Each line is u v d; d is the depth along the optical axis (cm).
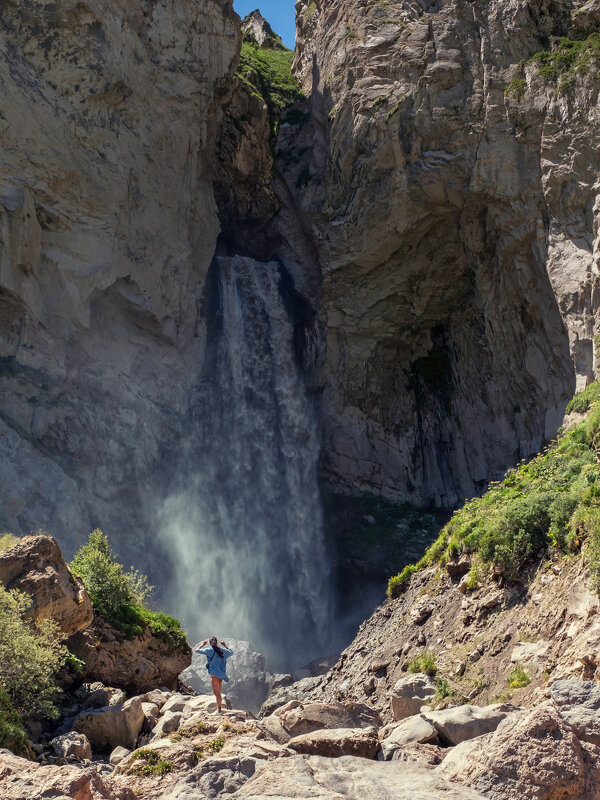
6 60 3306
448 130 3734
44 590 1350
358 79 4038
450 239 3931
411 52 3859
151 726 1265
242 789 748
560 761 707
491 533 1775
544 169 3516
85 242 3425
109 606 1641
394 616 2014
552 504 1695
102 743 1214
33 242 3231
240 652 2714
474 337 4019
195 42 3994
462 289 4047
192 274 4044
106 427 3378
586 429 2097
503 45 3753
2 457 2955
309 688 2198
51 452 3173
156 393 3741
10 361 3209
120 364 3591
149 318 3706
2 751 823
